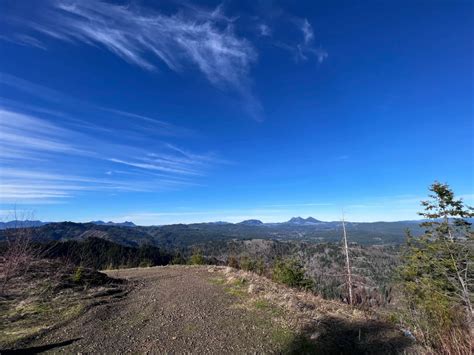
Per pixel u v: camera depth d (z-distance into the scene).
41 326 6.45
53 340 5.80
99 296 9.77
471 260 15.01
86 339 5.95
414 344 6.34
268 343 6.18
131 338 6.15
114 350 5.50
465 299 12.41
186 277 15.22
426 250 17.61
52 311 7.59
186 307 8.80
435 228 17.06
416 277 17.72
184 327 6.98
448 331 5.49
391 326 8.20
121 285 12.30
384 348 6.45
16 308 7.57
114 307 8.56
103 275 12.89
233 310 8.52
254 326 7.15
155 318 7.65
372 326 8.02
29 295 8.72
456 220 16.38
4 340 5.56
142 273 17.44
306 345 6.16
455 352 5.02
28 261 10.07
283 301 9.42
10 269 9.13
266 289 11.43
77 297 9.20
